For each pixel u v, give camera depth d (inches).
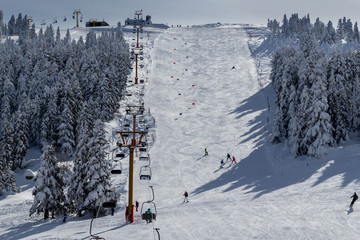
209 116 2925.7
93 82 2935.5
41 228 1235.9
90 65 3051.2
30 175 2245.3
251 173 1883.6
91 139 1432.1
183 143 2417.6
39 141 2630.4
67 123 2484.0
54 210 1461.6
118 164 2073.1
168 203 1483.8
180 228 965.2
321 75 1907.0
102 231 1010.1
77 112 2674.7
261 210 1102.4
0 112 2778.1
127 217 1140.5
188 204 1347.2
